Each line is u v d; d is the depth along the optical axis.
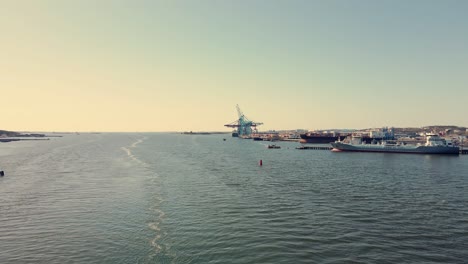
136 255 31.69
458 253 32.44
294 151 188.62
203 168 101.00
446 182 74.50
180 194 59.91
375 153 170.88
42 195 59.38
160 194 59.91
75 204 52.28
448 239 36.22
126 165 108.69
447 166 110.00
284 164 115.00
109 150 186.75
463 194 60.06
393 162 124.00
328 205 51.38
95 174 86.50
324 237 36.78
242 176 83.44
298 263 30.03
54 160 126.69
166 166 106.06
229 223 41.88
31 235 37.66
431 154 161.75
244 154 163.12
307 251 32.78
